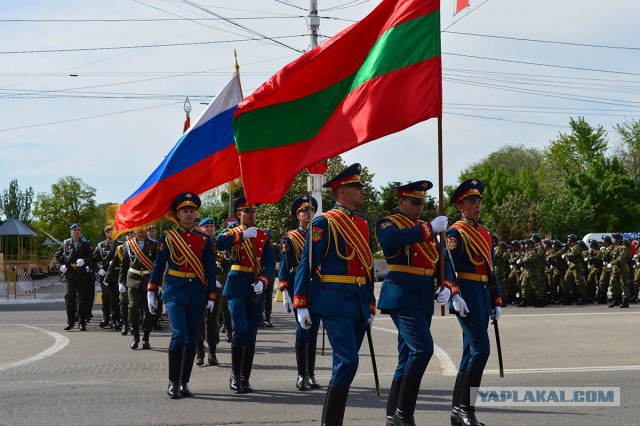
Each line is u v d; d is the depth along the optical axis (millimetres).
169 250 8914
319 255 6570
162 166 10508
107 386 9266
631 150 73812
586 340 12883
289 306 9172
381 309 6859
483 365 6996
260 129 7727
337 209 6789
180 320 8625
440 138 7156
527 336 13602
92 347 13500
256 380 9836
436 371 10188
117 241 17438
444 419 7289
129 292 13305
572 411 7508
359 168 6855
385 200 39500
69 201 81625
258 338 14820
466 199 7449
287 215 35281
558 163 71375
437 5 7367
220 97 10742
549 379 9211
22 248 57031
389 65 7402
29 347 13523
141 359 11859
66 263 16562
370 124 7332
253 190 7703
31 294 34094
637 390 8438
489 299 7270
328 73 7672
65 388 9102
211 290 9016
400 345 6965
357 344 6793
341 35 7641
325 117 7699
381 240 6742
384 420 7258
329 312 6441
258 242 9359
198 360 11320
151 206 10508
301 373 9109
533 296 22469
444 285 6766
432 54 7309
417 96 7273
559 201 62938
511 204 67625
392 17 7551
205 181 10586
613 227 61688
